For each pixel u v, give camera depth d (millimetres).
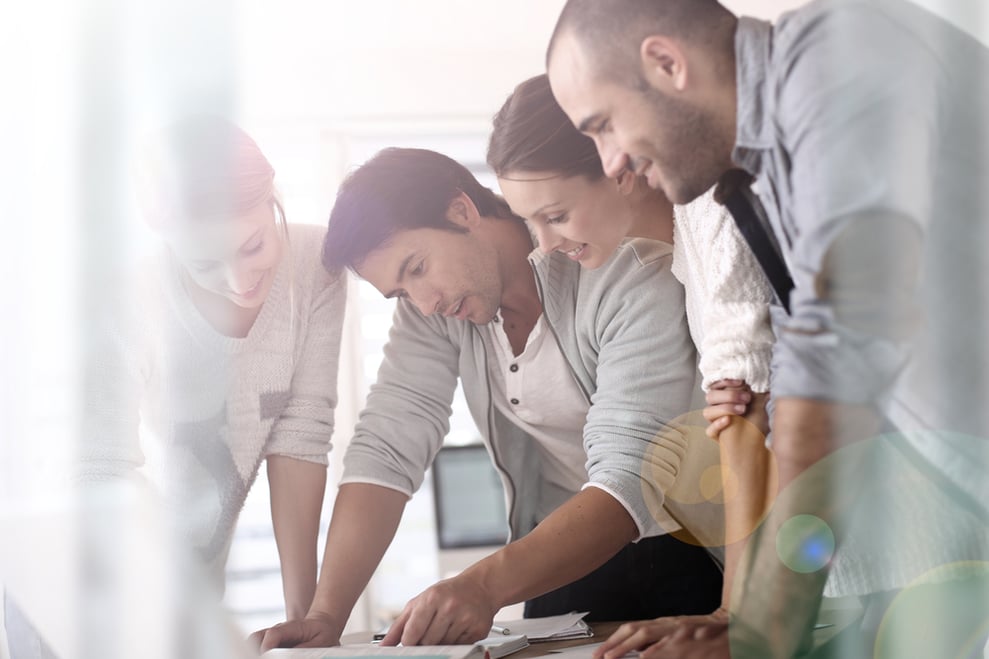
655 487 1062
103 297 1030
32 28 1012
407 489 1166
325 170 1115
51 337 1027
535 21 1083
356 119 1113
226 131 1043
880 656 918
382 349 1153
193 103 1029
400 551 1165
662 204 1051
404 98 1106
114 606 1001
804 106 930
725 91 981
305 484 1129
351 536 1144
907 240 904
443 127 1105
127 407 1040
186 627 1001
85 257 1026
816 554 939
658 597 1065
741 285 993
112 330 1034
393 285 1139
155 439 1055
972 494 905
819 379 938
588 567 1060
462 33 1088
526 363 1138
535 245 1111
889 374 917
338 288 1135
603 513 1062
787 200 960
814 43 932
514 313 1134
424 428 1162
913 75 910
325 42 1104
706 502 1042
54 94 1014
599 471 1083
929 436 911
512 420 1159
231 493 1084
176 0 1021
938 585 911
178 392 1059
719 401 1015
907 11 918
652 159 1025
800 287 943
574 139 1060
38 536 1012
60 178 1020
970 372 903
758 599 953
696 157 1008
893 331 913
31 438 1023
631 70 1005
